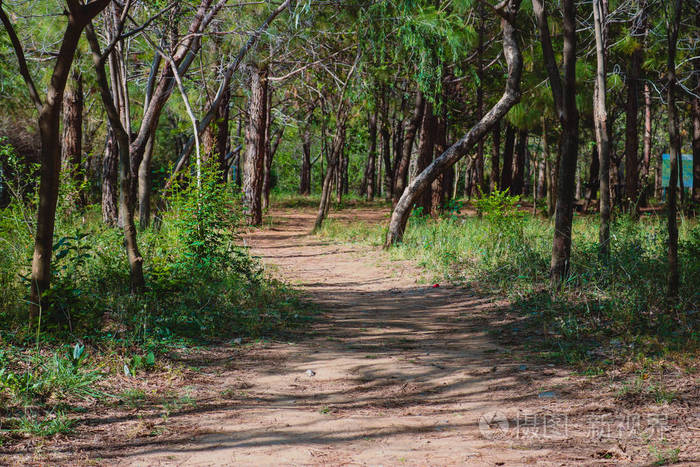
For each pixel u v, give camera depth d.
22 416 4.34
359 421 4.53
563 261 9.31
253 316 8.05
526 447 3.87
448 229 16.89
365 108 25.20
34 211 10.49
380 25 16.39
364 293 11.14
